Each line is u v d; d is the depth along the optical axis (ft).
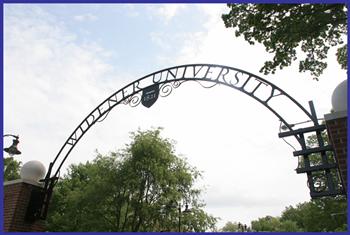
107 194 76.74
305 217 89.56
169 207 76.59
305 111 19.99
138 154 79.00
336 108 17.04
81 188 109.40
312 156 70.44
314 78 31.96
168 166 80.79
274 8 26.45
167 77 26.84
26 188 26.23
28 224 25.38
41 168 27.61
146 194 77.05
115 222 80.43
